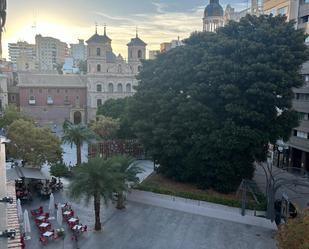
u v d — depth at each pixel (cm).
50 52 19875
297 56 3247
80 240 2553
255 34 3325
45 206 3192
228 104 3159
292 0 4831
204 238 2653
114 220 2966
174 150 3500
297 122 3347
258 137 3067
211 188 3559
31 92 8888
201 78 3425
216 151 3291
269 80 3100
